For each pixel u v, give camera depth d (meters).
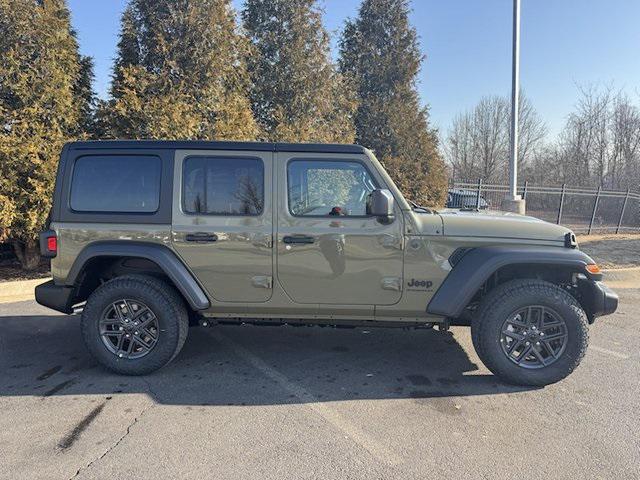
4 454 2.82
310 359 4.43
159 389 3.75
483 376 4.05
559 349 3.78
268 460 2.77
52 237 3.95
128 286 3.91
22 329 5.29
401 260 3.81
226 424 3.19
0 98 7.62
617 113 29.91
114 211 3.93
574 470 2.69
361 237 3.80
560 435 3.07
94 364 4.27
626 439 3.03
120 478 2.59
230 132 9.38
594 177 30.62
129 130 8.53
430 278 3.81
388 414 3.36
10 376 4.00
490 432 3.11
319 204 3.88
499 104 39.53
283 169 3.87
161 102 8.61
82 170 3.97
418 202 14.78
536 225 3.90
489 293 3.85
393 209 3.79
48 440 2.98
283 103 11.79
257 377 4.00
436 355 4.55
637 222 17.61
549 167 33.78
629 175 28.19
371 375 4.06
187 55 9.23
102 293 3.93
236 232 3.85
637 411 3.41
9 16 7.48
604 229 15.98
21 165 7.44
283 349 4.70
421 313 3.89
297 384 3.87
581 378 4.02
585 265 3.70
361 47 15.52
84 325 3.95
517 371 3.77
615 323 5.66
